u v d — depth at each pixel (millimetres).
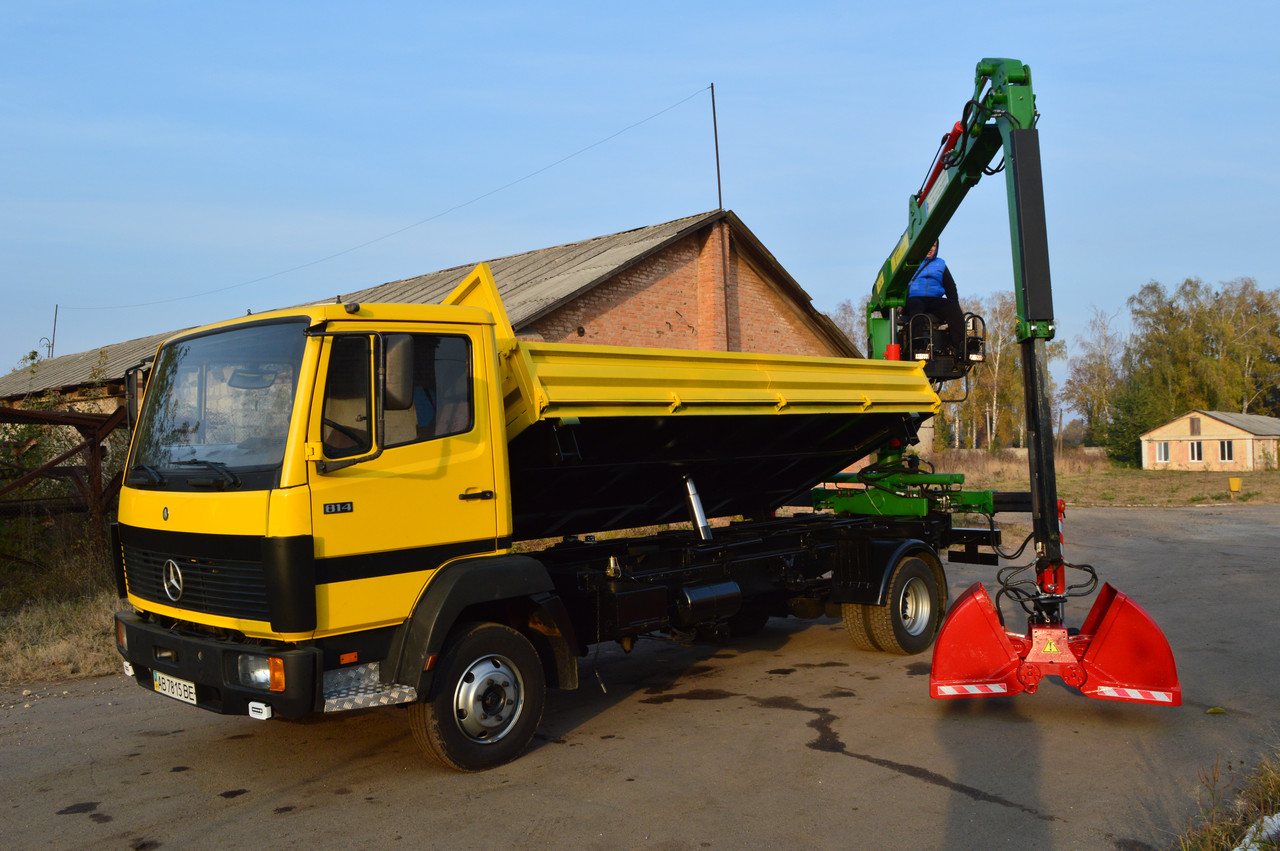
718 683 7152
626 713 6293
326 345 4523
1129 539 18281
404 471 4805
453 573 4914
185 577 4828
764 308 21031
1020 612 10641
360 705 4539
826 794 4648
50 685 7180
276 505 4336
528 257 22000
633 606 6152
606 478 6715
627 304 17719
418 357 4945
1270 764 4863
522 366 5473
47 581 10234
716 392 6578
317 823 4359
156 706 6578
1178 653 7836
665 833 4176
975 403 67812
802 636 9141
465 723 5016
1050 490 6027
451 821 4352
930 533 8891
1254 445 56406
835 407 7621
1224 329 71812
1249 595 11023
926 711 6219
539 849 4020
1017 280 6188
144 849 4086
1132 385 66188
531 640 5570
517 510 6461
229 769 5184
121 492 5445
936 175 8570
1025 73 6535
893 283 9828
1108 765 5062
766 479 8500
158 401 5320
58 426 12391
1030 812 4379
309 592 4367
